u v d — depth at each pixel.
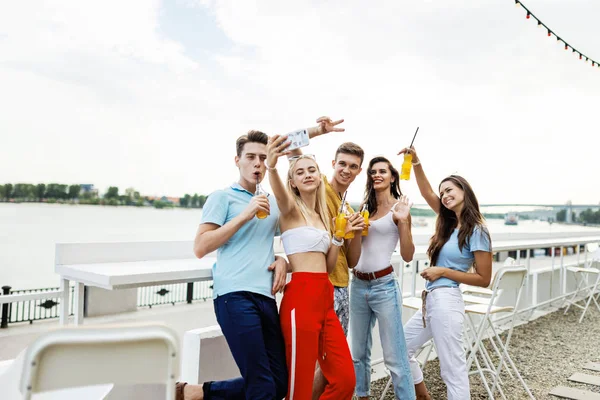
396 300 2.46
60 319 2.11
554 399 3.39
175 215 25.69
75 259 2.23
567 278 7.77
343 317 2.36
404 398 2.40
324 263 2.01
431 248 2.73
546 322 6.11
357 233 2.36
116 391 1.79
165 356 1.12
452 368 2.43
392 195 2.70
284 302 1.91
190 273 1.98
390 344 2.44
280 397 1.82
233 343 1.74
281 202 1.92
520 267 3.26
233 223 1.74
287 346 1.85
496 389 3.57
